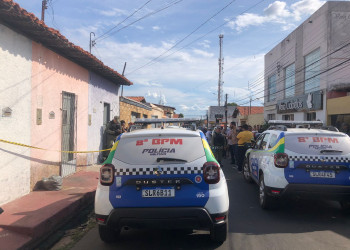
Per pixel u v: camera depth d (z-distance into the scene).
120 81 13.86
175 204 3.99
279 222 5.50
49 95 7.61
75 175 8.98
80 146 9.85
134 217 3.95
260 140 7.99
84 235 4.96
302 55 19.92
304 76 19.80
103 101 12.52
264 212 6.14
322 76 17.28
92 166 10.84
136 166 4.10
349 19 16.77
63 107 8.59
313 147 5.75
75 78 9.34
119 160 4.18
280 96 23.83
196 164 4.11
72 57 8.86
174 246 4.43
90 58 8.94
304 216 5.89
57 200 6.12
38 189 7.04
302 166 5.63
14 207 5.59
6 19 5.64
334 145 5.76
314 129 6.52
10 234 4.49
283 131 6.22
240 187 8.52
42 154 7.26
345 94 16.38
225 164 13.44
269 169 5.96
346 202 5.89
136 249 4.34
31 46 6.70
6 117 5.82
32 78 6.76
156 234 4.93
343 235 4.84
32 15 5.79
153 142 4.26
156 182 4.04
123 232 5.03
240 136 11.22
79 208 6.33
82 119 10.01
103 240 4.52
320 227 5.24
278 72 24.08
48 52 7.50
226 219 4.19
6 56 5.80
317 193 5.52
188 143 4.25
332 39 16.77
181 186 4.05
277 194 5.70
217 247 4.36
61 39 7.01
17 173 6.19
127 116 18.16
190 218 3.94
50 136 7.68
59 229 5.27
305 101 18.80
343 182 5.52
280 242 4.54
